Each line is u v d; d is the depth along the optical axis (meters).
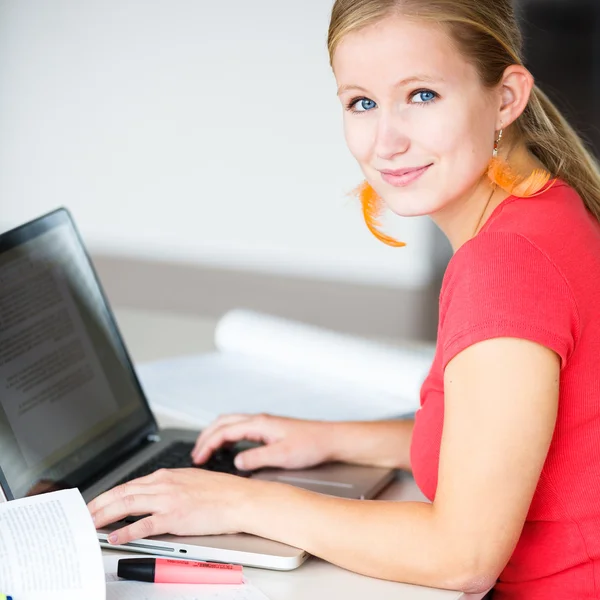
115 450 1.68
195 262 7.39
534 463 1.21
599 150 5.24
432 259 6.50
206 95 7.18
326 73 6.70
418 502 1.30
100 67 7.56
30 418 1.51
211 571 1.25
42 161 8.00
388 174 1.32
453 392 1.23
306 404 2.00
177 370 2.23
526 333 1.19
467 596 1.26
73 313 1.71
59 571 1.14
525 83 1.33
